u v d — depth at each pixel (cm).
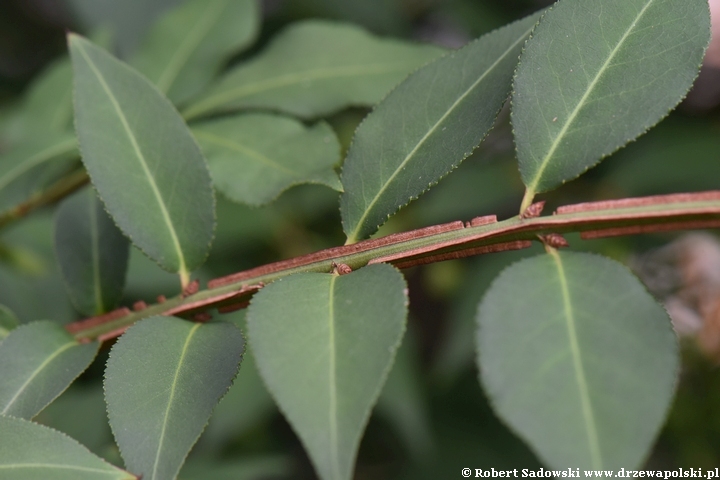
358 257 42
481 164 72
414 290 86
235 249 69
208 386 41
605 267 40
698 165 68
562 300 39
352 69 51
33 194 51
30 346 44
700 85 76
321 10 79
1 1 94
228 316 55
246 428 70
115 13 80
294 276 41
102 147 45
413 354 72
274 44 51
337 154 48
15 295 62
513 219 42
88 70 45
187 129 46
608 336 39
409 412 69
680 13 42
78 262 47
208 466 63
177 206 45
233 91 51
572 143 42
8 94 85
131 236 45
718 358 73
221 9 55
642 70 42
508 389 38
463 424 82
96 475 40
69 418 60
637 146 71
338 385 38
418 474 80
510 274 40
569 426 38
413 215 73
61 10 94
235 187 48
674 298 74
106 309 47
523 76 43
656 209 41
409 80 44
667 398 38
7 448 40
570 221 41
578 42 43
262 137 49
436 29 88
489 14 75
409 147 44
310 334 39
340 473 38
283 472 71
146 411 41
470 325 65
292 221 73
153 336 42
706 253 74
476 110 43
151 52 54
